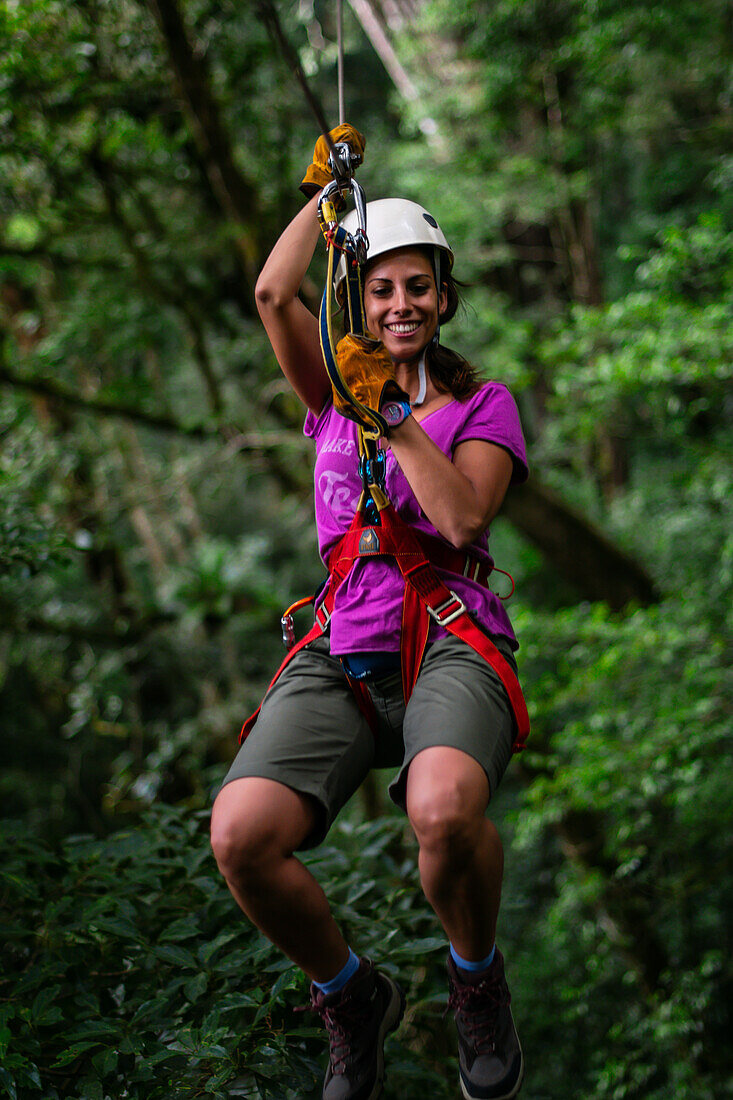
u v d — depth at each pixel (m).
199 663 10.55
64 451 7.98
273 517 16.14
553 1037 8.48
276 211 7.84
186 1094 2.11
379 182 11.59
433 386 2.07
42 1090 2.16
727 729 6.17
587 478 11.54
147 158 8.16
